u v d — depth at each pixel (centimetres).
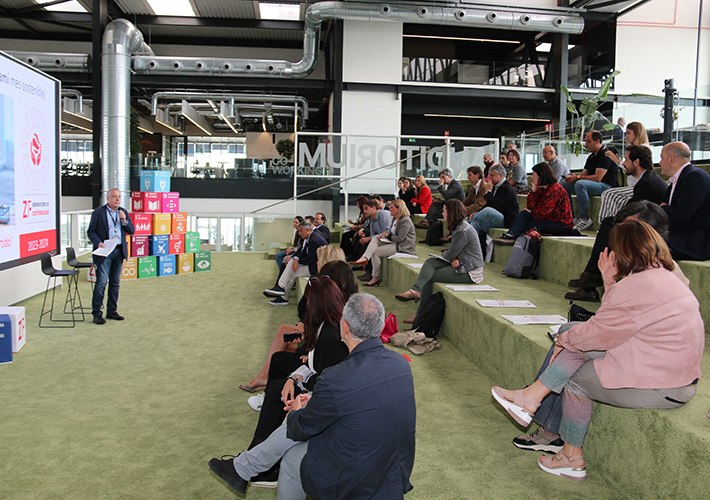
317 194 1299
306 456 170
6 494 219
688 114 817
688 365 185
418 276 480
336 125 1560
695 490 173
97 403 327
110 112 1252
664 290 185
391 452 162
